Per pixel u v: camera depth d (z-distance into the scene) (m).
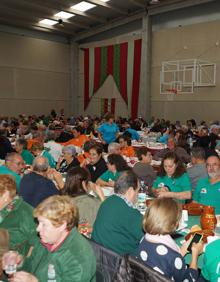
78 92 18.69
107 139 8.09
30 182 2.94
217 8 12.22
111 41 16.44
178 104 13.71
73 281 1.49
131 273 1.49
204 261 1.69
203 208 2.56
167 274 1.59
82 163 4.56
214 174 3.17
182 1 12.46
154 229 1.66
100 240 2.07
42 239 1.57
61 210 1.54
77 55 18.53
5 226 2.05
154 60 14.52
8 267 1.52
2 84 16.33
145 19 14.20
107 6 13.65
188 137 8.52
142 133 10.51
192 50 13.11
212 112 12.64
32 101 17.38
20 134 9.10
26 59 17.00
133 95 15.33
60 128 9.85
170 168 3.43
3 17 15.08
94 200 2.48
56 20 15.51
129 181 2.18
